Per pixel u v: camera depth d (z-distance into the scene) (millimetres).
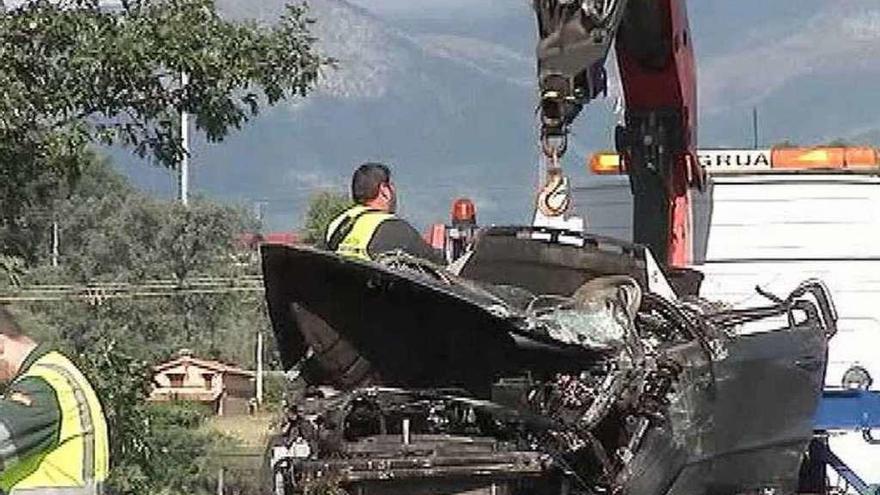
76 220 64250
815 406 9453
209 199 68375
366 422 8734
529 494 8547
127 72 11820
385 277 8570
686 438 8711
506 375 8812
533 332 8500
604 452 8461
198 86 12055
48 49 11820
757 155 14305
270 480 8773
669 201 13273
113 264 63688
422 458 8375
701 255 14219
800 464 9398
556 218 10578
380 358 8945
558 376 8656
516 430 8555
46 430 6082
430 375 8930
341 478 8320
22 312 7441
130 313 48500
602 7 10094
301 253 8516
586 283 9570
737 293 14188
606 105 12938
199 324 56344
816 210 14195
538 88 10172
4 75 11469
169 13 11836
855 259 14125
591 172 14953
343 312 8867
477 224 14172
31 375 6133
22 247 12867
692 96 13148
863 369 13352
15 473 6059
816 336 9484
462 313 8766
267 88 12211
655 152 13094
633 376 8539
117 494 12109
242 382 51906
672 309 9008
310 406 8617
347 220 9898
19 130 11656
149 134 12133
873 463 12570
